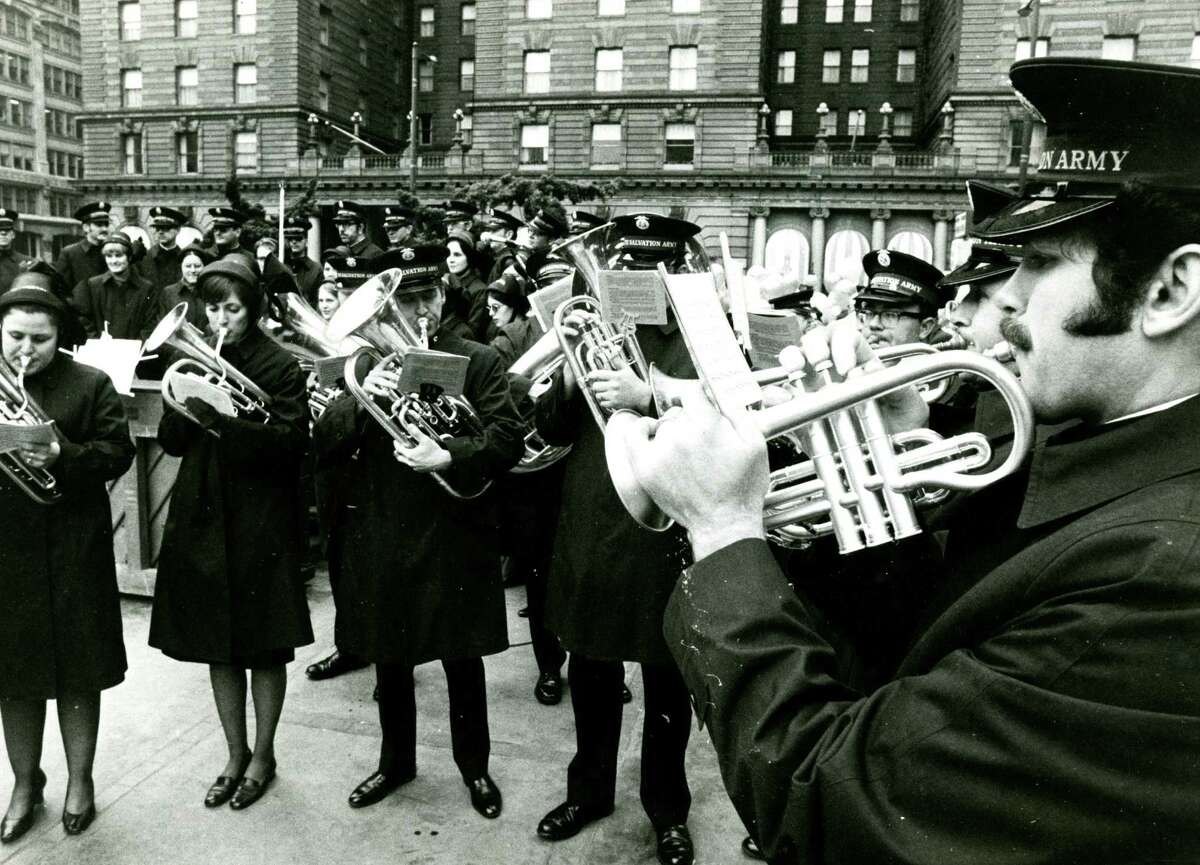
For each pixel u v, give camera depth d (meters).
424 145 54.25
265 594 2.97
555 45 39.97
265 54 43.03
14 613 2.68
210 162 44.06
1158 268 0.83
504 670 4.21
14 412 2.65
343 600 3.05
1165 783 0.69
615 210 39.41
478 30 41.22
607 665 2.89
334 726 3.55
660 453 0.98
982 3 34.84
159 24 44.22
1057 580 0.80
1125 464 0.84
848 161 38.78
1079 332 0.87
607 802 2.94
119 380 4.37
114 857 2.68
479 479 2.91
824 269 37.94
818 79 48.53
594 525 2.81
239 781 3.02
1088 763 0.71
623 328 2.76
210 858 2.68
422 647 2.94
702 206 38.62
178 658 2.97
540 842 2.82
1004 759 0.75
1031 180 0.93
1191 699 0.69
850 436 1.03
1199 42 32.53
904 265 3.58
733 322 2.71
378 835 2.83
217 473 2.93
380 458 3.00
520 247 7.59
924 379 0.99
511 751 3.41
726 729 0.92
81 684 2.75
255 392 3.01
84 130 45.59
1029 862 0.73
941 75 41.16
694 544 0.99
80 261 8.48
